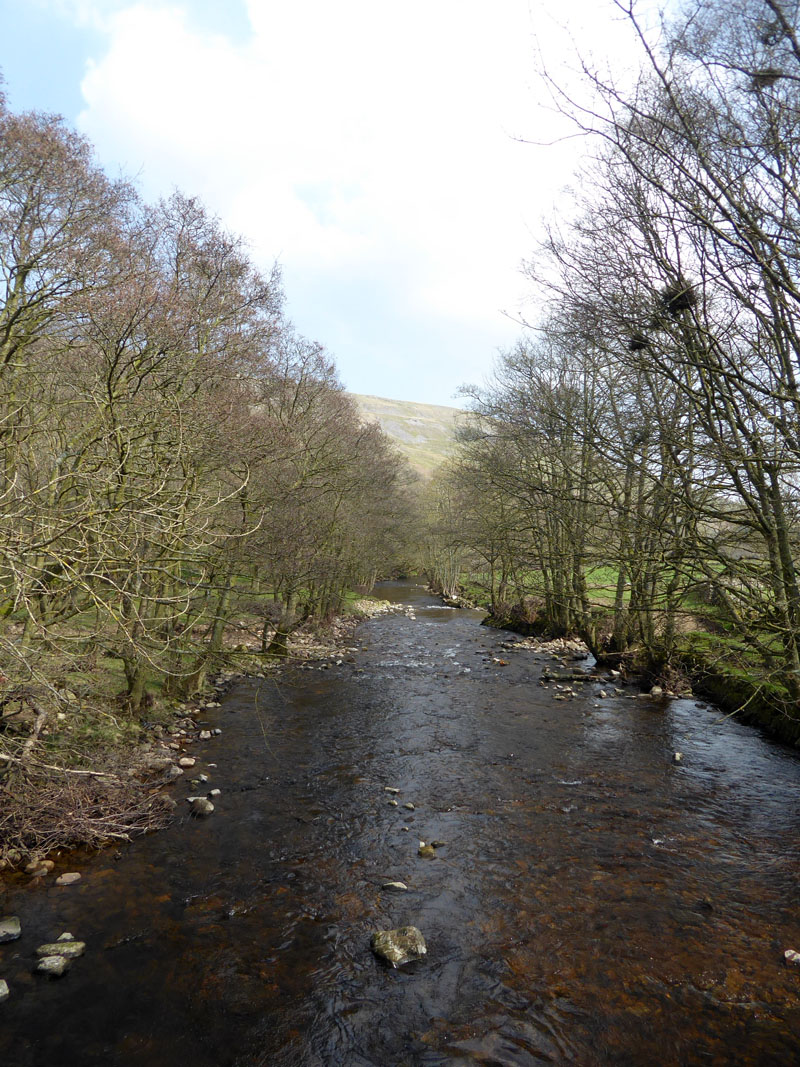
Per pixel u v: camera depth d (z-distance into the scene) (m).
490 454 25.12
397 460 34.28
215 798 10.09
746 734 14.04
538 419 14.07
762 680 10.55
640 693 18.05
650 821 9.57
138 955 6.27
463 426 27.36
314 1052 5.14
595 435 11.56
